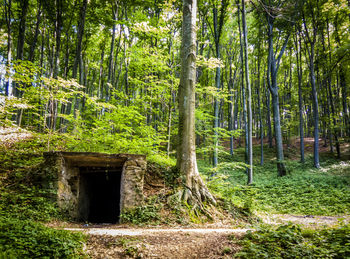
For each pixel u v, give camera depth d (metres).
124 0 16.66
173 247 4.35
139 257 3.88
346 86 24.16
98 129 9.27
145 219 6.48
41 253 3.37
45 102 8.17
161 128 11.27
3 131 9.40
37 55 21.16
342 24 22.45
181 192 7.24
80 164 7.52
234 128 31.20
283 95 29.95
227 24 23.12
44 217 5.81
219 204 7.71
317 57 23.44
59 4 14.82
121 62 21.34
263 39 23.88
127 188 6.96
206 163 21.48
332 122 23.56
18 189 6.46
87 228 5.64
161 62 10.22
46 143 9.48
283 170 19.20
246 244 4.33
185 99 7.95
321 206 10.43
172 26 11.32
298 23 21.38
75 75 14.55
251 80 31.03
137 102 11.07
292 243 4.13
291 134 29.27
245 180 18.30
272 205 11.48
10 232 3.71
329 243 3.96
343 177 15.77
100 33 21.59
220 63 10.48
